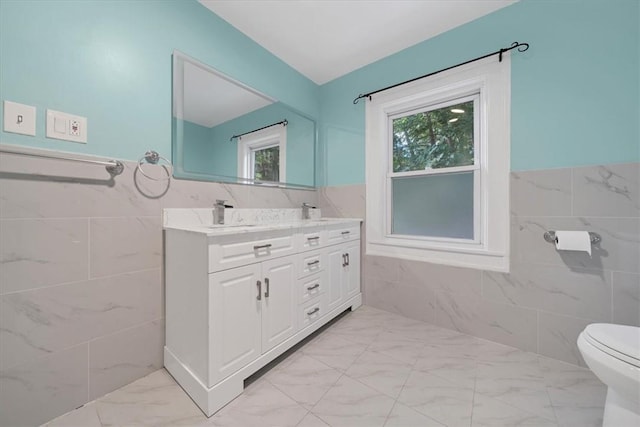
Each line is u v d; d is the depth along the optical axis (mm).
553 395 1266
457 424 1099
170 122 1537
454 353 1650
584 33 1483
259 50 2117
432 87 2064
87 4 1229
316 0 1688
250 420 1124
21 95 1060
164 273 1496
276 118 2268
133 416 1144
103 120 1275
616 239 1408
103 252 1277
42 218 1108
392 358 1594
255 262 1384
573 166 1519
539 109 1620
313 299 1817
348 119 2561
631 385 862
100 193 1268
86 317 1227
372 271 2398
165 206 1510
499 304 1773
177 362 1358
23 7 1062
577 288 1515
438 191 2160
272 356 1472
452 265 1970
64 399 1161
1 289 1020
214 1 1688
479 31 1837
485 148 1862
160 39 1496
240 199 1958
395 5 1729
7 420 1035
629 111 1374
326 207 2705
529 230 1659
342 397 1262
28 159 1072
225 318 1222
